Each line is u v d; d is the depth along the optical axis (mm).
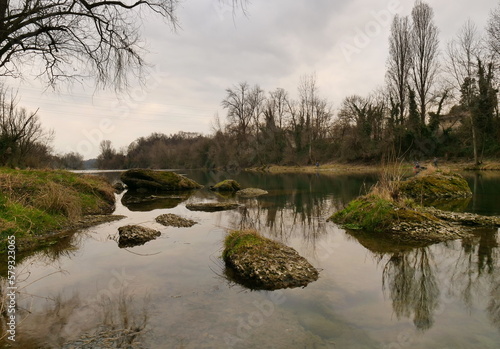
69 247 6395
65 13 7301
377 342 2998
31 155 18688
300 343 2994
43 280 4645
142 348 2934
